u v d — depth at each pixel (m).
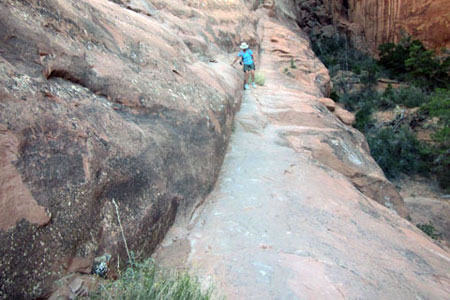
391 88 28.38
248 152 6.18
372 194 7.30
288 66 16.84
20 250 1.86
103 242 2.46
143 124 3.55
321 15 41.97
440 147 19.69
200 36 9.68
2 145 2.01
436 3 33.75
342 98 29.56
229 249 3.22
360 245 3.63
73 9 3.47
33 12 2.86
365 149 9.27
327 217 4.14
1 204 1.85
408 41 35.50
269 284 2.73
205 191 4.28
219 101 5.73
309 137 7.58
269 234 3.54
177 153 3.83
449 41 33.78
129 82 3.65
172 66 4.88
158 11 8.18
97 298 2.16
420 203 15.33
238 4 18.70
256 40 17.61
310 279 2.83
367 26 40.25
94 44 3.53
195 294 2.30
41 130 2.31
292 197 4.56
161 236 3.21
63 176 2.27
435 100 20.62
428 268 3.51
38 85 2.52
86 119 2.79
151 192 3.11
